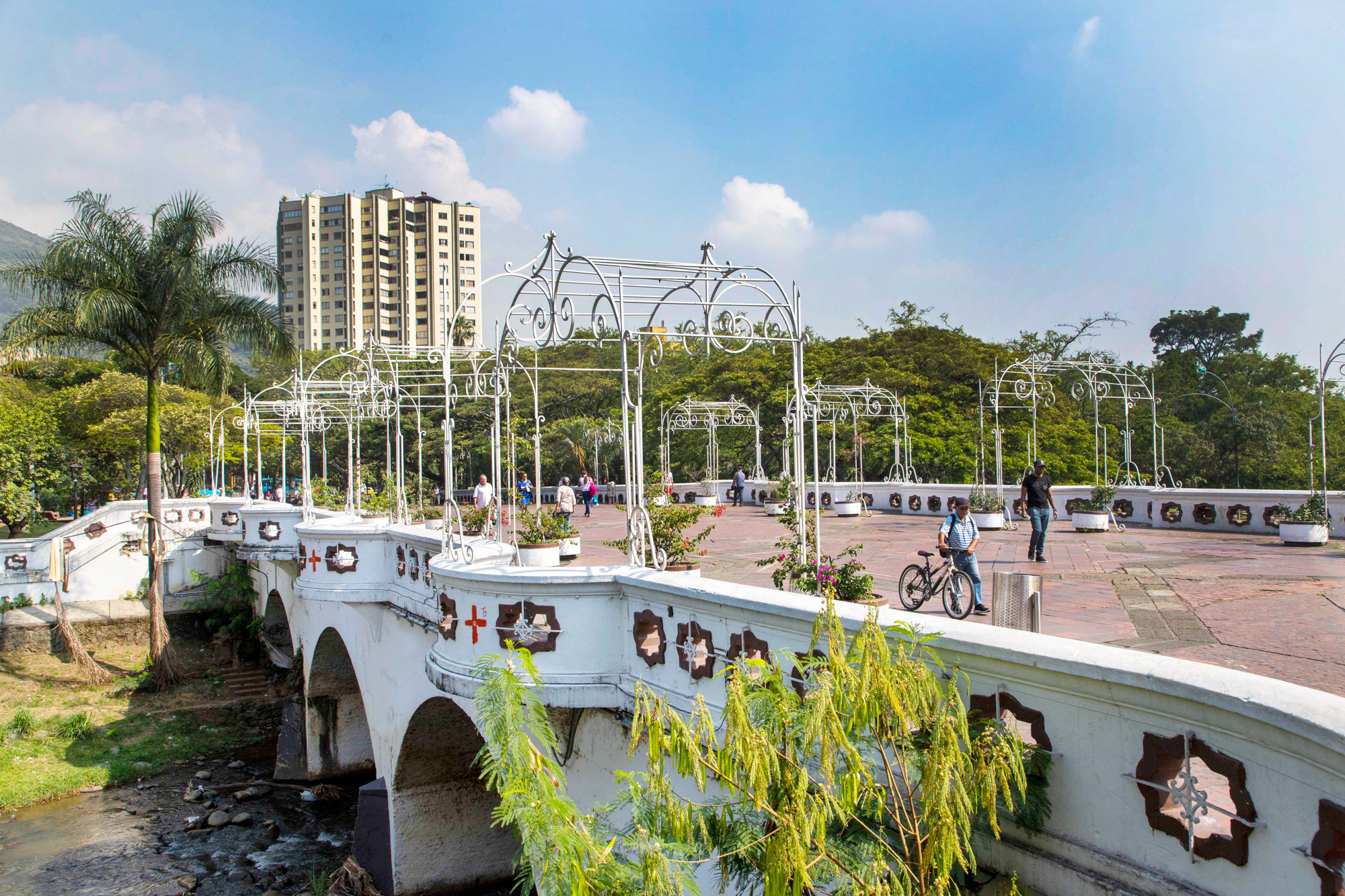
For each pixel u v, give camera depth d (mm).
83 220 19500
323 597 12805
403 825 13266
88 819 17016
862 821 3836
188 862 15227
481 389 15656
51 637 25609
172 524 28703
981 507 18828
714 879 4961
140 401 37188
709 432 32438
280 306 21672
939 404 35219
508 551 9172
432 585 10609
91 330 19359
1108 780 3457
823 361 39250
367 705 14266
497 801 13984
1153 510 18562
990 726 3627
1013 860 3830
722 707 5512
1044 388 24344
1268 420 35438
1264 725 2850
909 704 3406
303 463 18422
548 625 6820
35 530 37906
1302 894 2787
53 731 20516
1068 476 31328
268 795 18625
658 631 6570
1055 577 10945
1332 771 2652
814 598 5031
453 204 106812
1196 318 47469
